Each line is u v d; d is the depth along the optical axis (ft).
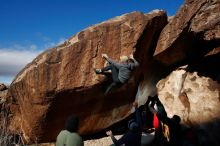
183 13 29.50
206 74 33.24
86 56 28.71
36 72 28.04
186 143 24.29
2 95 36.35
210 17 27.86
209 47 30.76
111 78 28.99
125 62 27.43
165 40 31.24
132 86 31.63
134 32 29.43
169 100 33.58
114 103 31.78
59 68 28.22
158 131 26.55
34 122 29.07
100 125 32.42
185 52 32.22
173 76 34.58
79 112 30.22
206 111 31.17
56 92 27.96
